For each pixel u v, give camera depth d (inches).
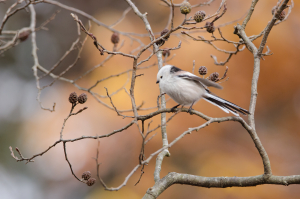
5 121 646.5
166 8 545.0
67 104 520.7
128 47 496.7
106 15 562.3
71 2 734.5
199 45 438.3
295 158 425.1
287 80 428.1
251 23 426.9
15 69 738.8
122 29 535.2
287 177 195.3
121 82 467.5
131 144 458.0
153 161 445.4
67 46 744.3
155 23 546.6
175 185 441.7
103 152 470.0
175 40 451.5
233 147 443.8
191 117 437.7
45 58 749.3
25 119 613.3
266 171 200.7
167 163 445.4
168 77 284.0
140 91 453.1
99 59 495.5
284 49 421.7
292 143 434.9
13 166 577.6
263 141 442.9
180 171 438.0
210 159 433.1
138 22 557.3
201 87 279.3
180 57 441.4
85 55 569.3
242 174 419.2
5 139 614.9
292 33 429.4
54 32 757.9
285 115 446.6
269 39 425.4
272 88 435.5
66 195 550.9
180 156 447.8
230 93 435.5
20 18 737.0
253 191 400.2
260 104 448.1
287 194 390.9
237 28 278.5
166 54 322.3
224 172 423.2
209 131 447.5
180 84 275.9
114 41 331.3
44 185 558.9
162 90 293.4
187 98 280.1
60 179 557.9
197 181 215.2
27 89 715.4
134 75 228.1
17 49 748.6
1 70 729.0
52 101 534.6
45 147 522.6
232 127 453.1
